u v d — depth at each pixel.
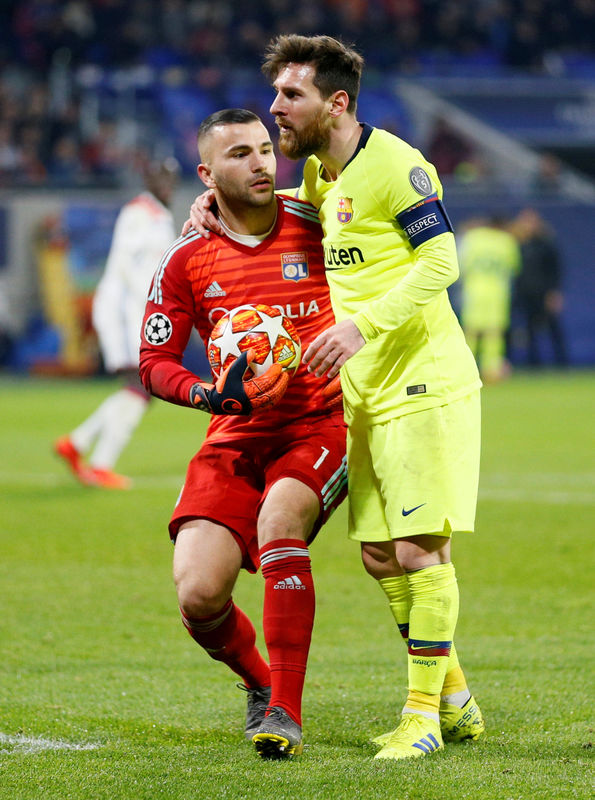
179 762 11.02
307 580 11.71
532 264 68.38
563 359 70.19
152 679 14.61
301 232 12.73
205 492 12.38
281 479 12.11
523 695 13.69
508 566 21.62
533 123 87.12
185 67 87.88
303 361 11.58
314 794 9.90
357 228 11.88
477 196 69.06
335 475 12.36
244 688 12.70
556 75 92.81
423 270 11.51
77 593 19.45
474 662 15.27
